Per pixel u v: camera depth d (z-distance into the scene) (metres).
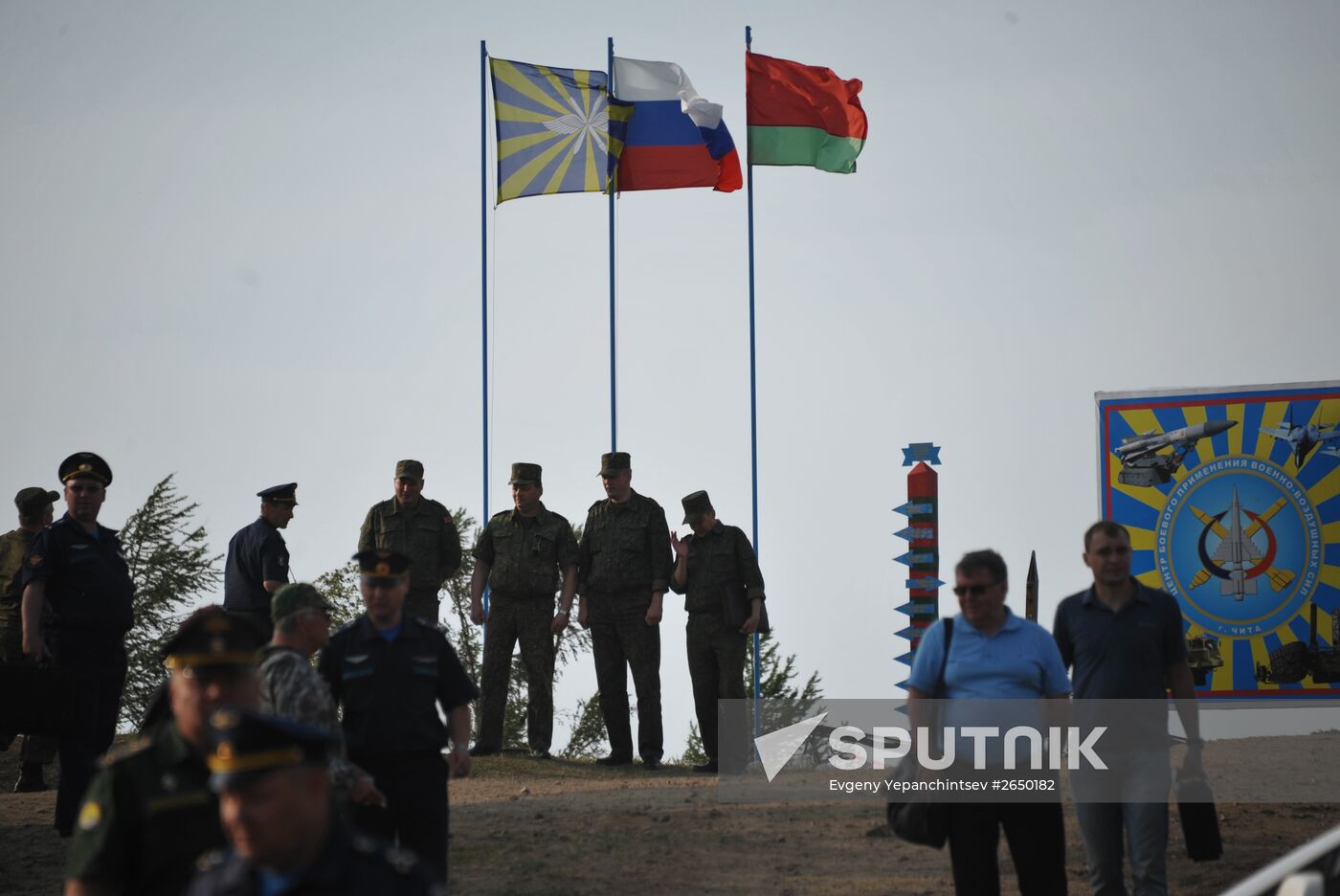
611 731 58.69
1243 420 63.69
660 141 74.00
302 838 15.42
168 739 19.55
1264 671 62.69
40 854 41.06
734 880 38.00
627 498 58.97
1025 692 28.67
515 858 40.19
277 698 25.45
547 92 73.69
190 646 19.42
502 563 59.34
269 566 48.78
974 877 28.28
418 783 28.69
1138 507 64.50
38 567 41.56
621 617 58.47
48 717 41.16
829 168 73.81
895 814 28.91
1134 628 30.97
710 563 57.62
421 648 29.25
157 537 135.62
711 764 57.00
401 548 57.09
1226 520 63.62
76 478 42.31
